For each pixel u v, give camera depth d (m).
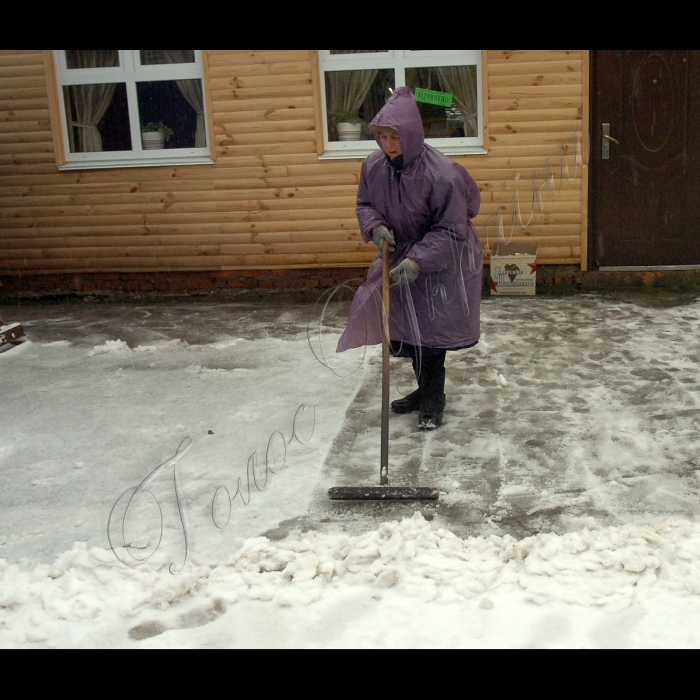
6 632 2.72
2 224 8.52
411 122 3.82
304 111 7.86
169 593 2.83
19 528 3.47
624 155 7.67
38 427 4.70
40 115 8.21
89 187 8.30
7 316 7.80
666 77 7.51
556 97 7.55
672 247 7.80
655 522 3.27
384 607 2.74
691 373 5.13
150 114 8.22
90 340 6.74
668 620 2.60
